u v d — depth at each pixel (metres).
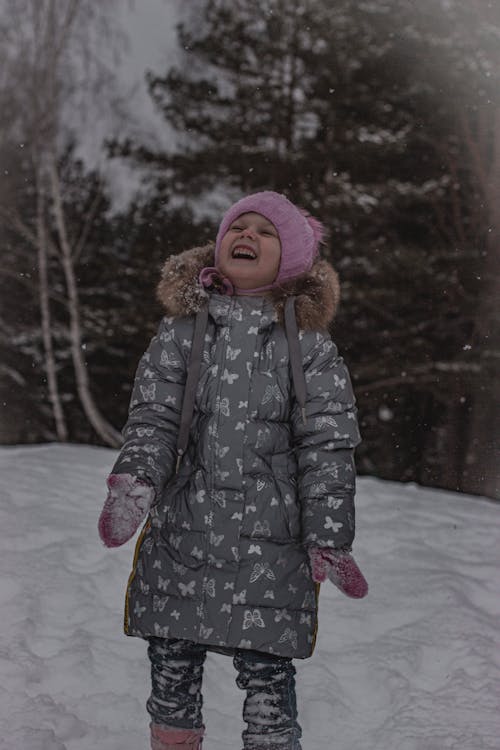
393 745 2.78
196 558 2.14
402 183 17.45
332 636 3.75
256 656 2.16
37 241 18.97
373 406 17.31
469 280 16.80
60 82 18.64
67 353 20.23
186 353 2.28
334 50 16.59
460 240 17.53
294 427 2.23
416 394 17.83
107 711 2.83
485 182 16.86
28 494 5.23
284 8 17.16
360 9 16.19
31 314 20.83
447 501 6.34
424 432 18.02
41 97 18.47
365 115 17.36
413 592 4.16
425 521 5.55
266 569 2.13
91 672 3.10
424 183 17.36
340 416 2.22
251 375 2.21
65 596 3.78
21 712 2.64
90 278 20.20
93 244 19.94
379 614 3.95
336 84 16.86
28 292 20.59
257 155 17.30
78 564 4.23
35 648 3.31
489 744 2.72
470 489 16.52
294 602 2.15
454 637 3.63
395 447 18.19
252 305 2.29
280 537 2.15
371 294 16.41
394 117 17.34
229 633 2.10
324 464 2.17
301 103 17.25
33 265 20.16
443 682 3.34
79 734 2.60
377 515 5.61
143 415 2.23
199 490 2.16
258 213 2.42
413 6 15.87
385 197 16.72
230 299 2.30
